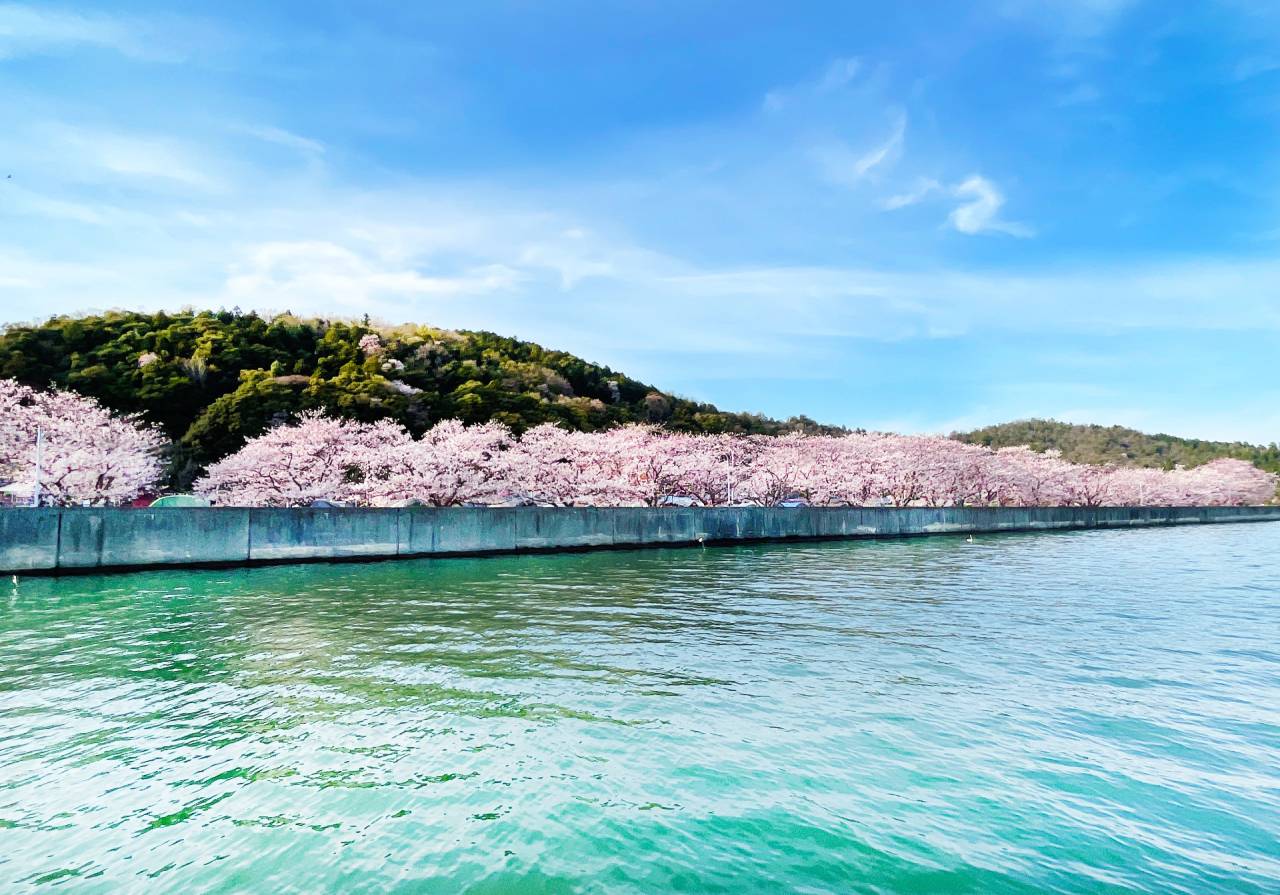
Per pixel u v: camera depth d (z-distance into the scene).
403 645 13.48
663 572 26.09
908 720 9.18
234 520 25.56
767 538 41.03
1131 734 8.73
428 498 38.16
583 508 34.34
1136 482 85.44
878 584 22.77
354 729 8.94
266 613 16.91
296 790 7.25
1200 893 5.50
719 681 10.98
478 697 10.20
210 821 6.62
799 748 8.24
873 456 59.84
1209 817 6.68
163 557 24.27
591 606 18.09
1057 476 75.50
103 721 9.27
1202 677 11.29
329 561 27.48
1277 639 14.17
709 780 7.40
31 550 22.19
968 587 22.05
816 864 5.85
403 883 5.62
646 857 5.97
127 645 13.48
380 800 7.02
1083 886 5.59
